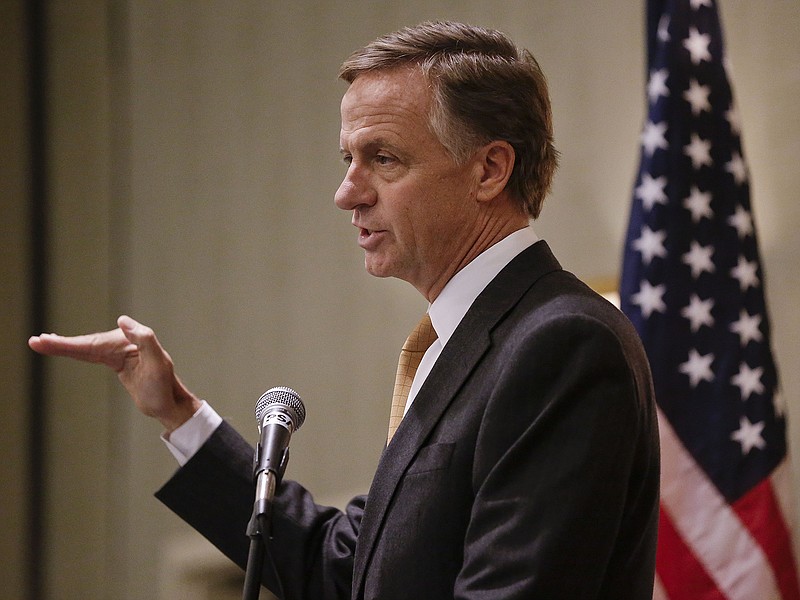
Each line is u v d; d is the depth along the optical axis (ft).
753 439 38.52
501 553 14.96
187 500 22.26
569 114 51.70
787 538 38.19
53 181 51.16
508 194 18.51
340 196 18.28
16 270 50.65
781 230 48.26
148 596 51.01
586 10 51.37
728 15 49.39
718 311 39.42
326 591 21.26
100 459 51.39
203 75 53.01
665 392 38.65
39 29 50.90
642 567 16.98
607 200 50.90
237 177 53.06
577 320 15.66
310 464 53.26
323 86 53.16
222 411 52.54
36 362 50.88
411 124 17.81
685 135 40.19
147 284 52.31
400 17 53.01
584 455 15.02
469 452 16.44
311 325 53.26
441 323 18.52
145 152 52.31
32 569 50.88
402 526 16.66
